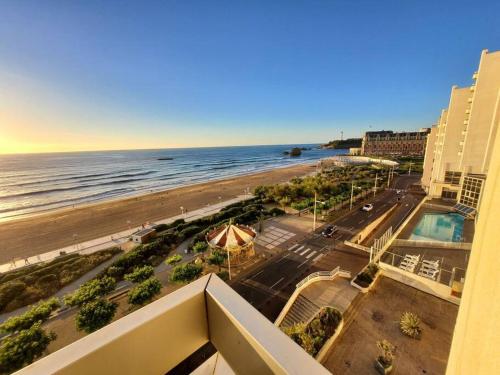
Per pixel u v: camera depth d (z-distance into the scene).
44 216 34.25
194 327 2.22
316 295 13.84
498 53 21.28
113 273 17.23
